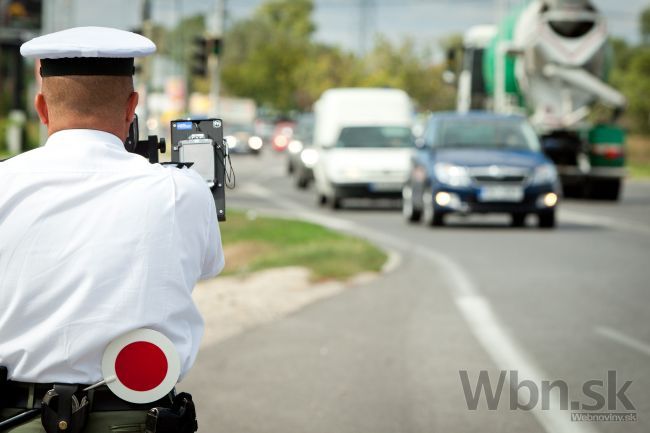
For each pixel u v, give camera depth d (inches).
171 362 207.8
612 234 1425.9
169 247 210.5
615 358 620.1
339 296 856.9
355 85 7760.8
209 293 855.1
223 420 480.1
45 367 208.1
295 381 556.7
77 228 207.9
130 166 213.2
